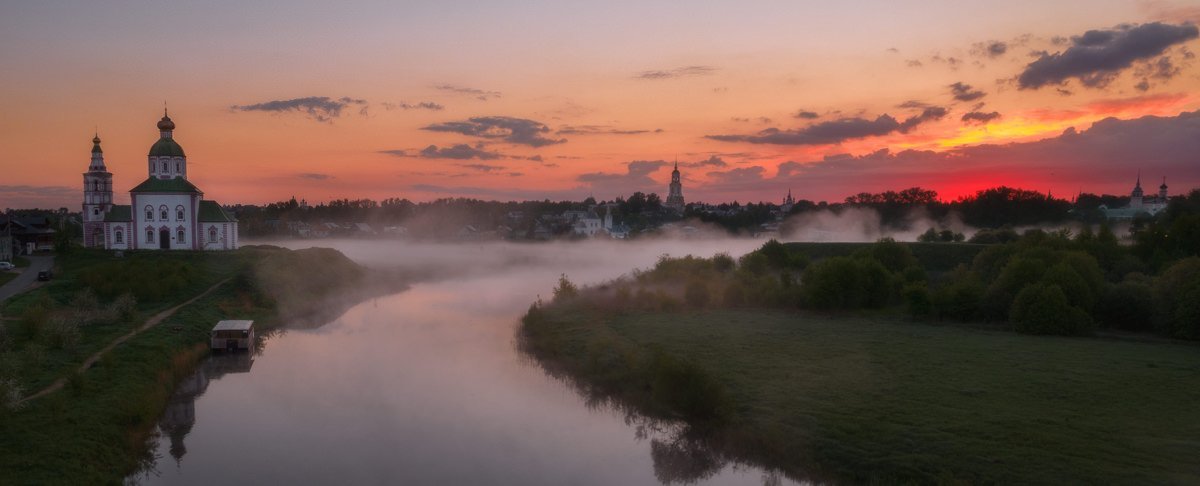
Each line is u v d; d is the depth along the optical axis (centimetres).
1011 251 8356
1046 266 6788
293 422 4356
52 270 8850
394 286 11306
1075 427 3441
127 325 5894
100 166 11419
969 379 4375
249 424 4306
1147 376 4362
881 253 9200
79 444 3381
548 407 4678
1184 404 3775
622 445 4003
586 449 3944
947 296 6731
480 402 4784
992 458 3130
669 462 3753
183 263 8881
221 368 5594
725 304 7788
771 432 3691
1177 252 8019
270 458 3775
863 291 7375
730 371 4741
